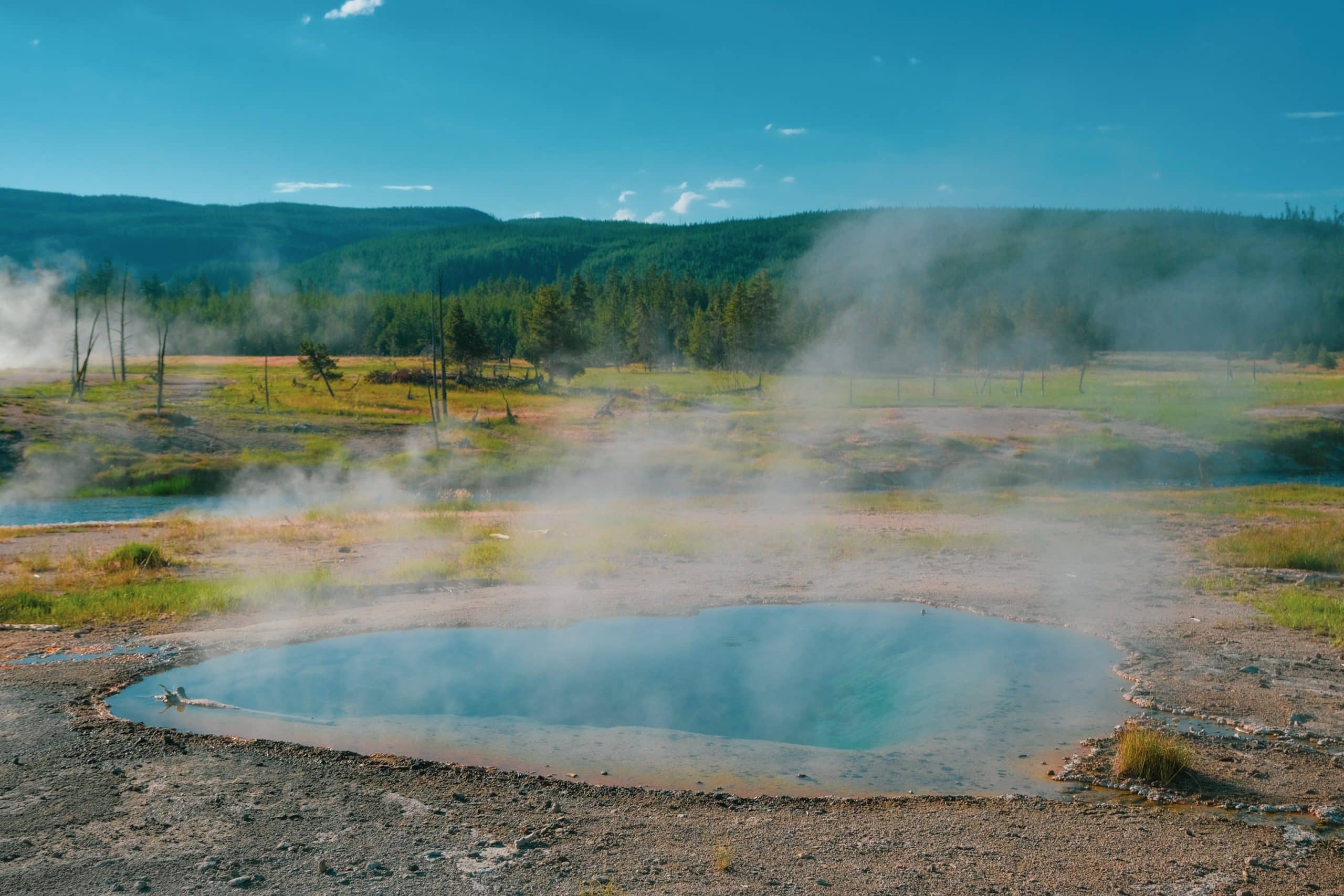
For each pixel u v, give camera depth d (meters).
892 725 9.22
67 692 9.88
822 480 40.16
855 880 5.99
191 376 81.19
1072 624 13.63
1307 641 12.48
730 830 6.79
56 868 6.04
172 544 21.05
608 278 146.00
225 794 7.29
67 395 60.66
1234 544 19.92
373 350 141.12
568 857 6.30
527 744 8.62
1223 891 5.90
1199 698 10.05
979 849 6.48
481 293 172.62
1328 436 52.69
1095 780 7.86
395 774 7.75
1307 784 7.77
